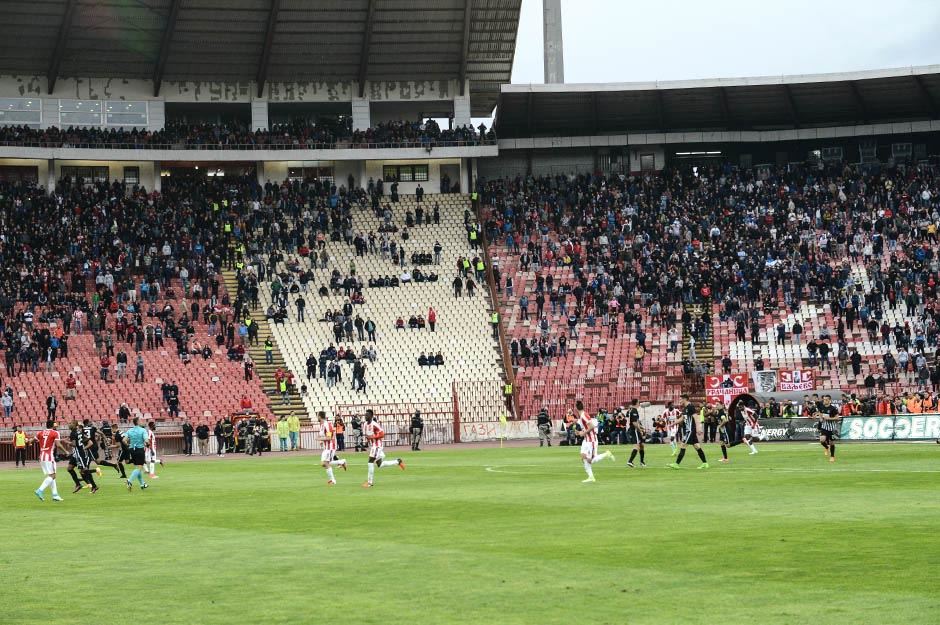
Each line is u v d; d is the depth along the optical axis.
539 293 84.81
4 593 16.08
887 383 74.44
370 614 13.95
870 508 23.95
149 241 87.88
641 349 79.00
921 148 101.75
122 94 97.38
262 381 77.12
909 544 18.38
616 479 35.09
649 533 20.72
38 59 93.62
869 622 12.72
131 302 81.69
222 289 86.19
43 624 13.77
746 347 79.31
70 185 92.06
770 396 63.94
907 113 100.25
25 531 24.50
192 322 82.56
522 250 92.69
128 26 90.75
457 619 13.52
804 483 31.41
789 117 102.38
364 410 75.06
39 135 92.38
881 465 38.16
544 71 106.62
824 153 103.62
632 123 102.69
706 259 87.12
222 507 29.16
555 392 77.94
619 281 85.38
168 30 90.81
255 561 18.66
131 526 25.00
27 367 74.62
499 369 79.94
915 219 90.94
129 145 94.88
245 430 66.94
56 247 85.69
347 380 77.94
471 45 97.12
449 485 34.59
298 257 90.00
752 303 83.31
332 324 83.19
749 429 58.59
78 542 22.14
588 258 89.44
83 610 14.66
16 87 95.12
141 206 91.06
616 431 65.88
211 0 89.19
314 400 75.81
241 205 93.69
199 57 95.94
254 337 80.62
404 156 98.69
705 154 105.19
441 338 82.88
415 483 36.06
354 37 95.31
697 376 76.56
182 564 18.59
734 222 93.00
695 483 32.56
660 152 104.38
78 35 91.31
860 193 94.81
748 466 39.94
